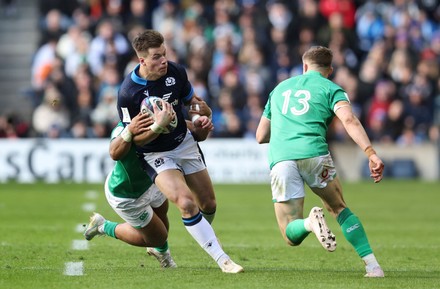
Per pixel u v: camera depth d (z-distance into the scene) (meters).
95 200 45.75
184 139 22.42
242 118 62.19
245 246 29.06
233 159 60.16
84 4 72.44
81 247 27.91
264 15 68.88
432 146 62.47
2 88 74.56
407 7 71.19
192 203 21.44
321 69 22.56
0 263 24.08
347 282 20.58
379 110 63.72
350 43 68.44
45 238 30.41
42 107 63.00
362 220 38.66
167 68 21.97
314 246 29.08
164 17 69.75
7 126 62.53
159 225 22.81
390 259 26.23
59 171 59.78
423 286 20.09
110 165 59.78
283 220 21.81
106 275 21.61
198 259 25.66
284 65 65.81
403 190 54.47
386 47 67.56
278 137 21.94
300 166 21.61
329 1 70.25
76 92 63.69
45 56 68.50
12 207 42.09
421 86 65.00
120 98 21.92
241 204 45.25
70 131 62.53
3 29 76.25
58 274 21.78
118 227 23.45
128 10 70.94
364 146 20.89
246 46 66.44
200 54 65.25
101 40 66.88
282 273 22.27
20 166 59.69
